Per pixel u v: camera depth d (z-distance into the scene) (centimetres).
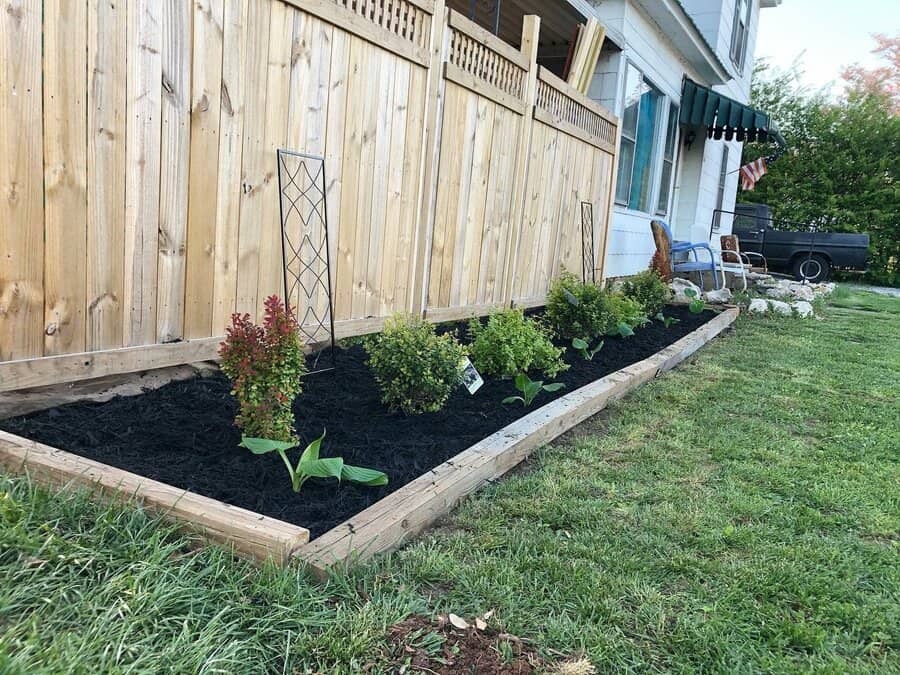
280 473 246
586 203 751
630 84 915
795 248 1577
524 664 165
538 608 188
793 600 203
